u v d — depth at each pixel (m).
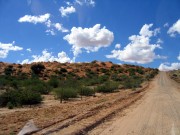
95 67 101.12
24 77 55.44
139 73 116.69
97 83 51.28
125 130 11.77
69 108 18.42
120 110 18.31
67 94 26.20
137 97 28.52
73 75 75.56
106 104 20.84
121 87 47.00
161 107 20.14
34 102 22.31
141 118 15.07
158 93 35.31
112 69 106.25
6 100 21.05
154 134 11.02
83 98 28.03
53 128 11.27
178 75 140.88
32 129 11.14
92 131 11.52
